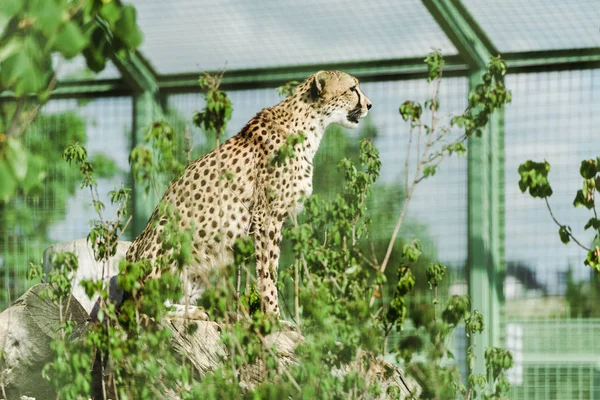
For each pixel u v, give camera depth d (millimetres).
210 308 7445
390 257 11805
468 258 11414
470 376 9000
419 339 7820
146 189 7547
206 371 8867
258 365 8398
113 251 8719
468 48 11266
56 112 12633
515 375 11312
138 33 5223
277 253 10156
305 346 7508
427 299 11445
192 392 7566
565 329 11266
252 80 12156
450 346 8984
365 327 7504
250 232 10172
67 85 12539
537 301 11367
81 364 7688
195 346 8898
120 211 8898
